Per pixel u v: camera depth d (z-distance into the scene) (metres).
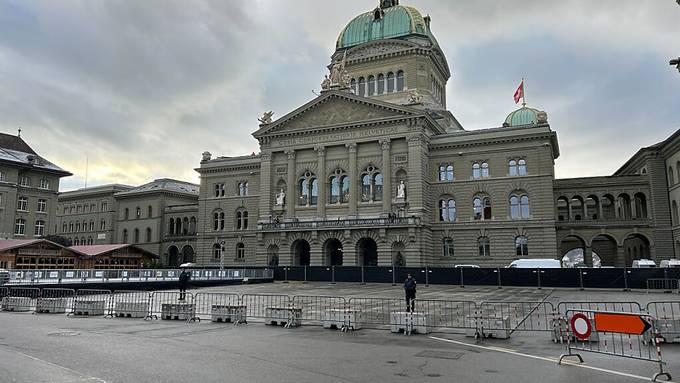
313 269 63.72
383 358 15.87
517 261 56.53
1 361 14.73
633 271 48.28
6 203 77.81
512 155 68.00
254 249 81.75
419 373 13.74
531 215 66.00
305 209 74.19
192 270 56.00
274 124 76.81
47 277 42.91
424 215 67.50
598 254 84.56
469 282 55.09
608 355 16.31
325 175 73.50
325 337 20.33
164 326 23.62
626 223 66.44
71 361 14.84
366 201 70.75
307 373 13.60
